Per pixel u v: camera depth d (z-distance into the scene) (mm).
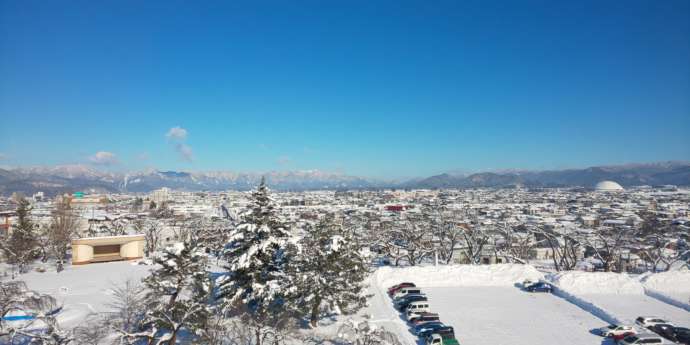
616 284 40656
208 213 171000
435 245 66938
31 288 39312
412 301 33938
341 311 28578
